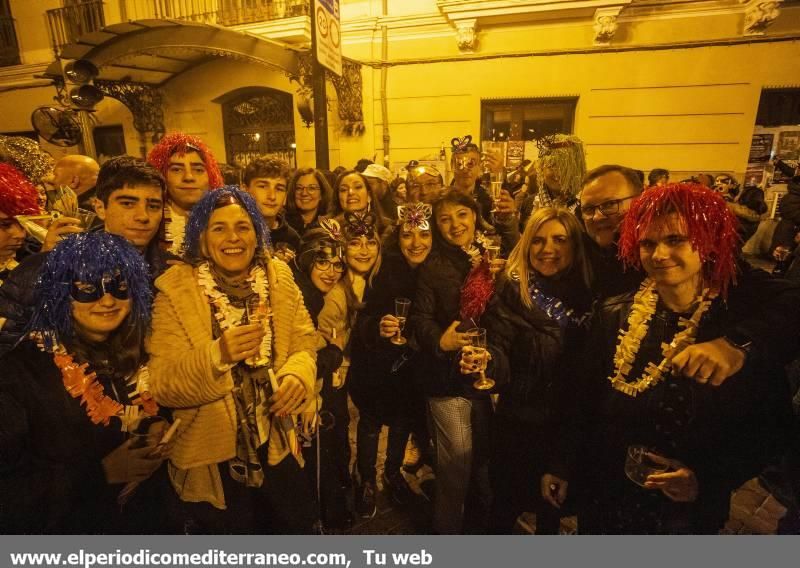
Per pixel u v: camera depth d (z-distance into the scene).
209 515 1.48
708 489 1.25
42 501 1.16
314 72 4.72
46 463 1.18
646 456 1.24
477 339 1.70
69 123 6.53
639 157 6.62
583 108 6.64
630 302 1.35
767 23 5.75
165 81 8.35
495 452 1.83
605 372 1.36
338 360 2.13
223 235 1.43
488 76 6.86
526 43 6.65
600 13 6.12
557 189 2.33
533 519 2.26
